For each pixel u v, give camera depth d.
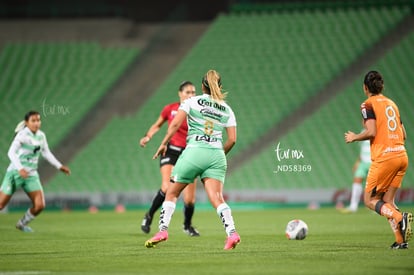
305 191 86.56
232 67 107.50
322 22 111.19
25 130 48.81
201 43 112.25
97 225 57.56
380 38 107.12
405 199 83.06
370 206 34.84
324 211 74.62
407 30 107.88
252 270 27.41
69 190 95.56
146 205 88.94
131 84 112.56
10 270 28.42
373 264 28.78
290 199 86.81
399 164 34.06
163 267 28.72
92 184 95.75
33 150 49.19
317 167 92.81
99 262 30.80
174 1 123.69
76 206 89.56
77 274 26.98
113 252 35.00
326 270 27.12
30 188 49.88
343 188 90.19
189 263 29.92
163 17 124.12
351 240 40.34
